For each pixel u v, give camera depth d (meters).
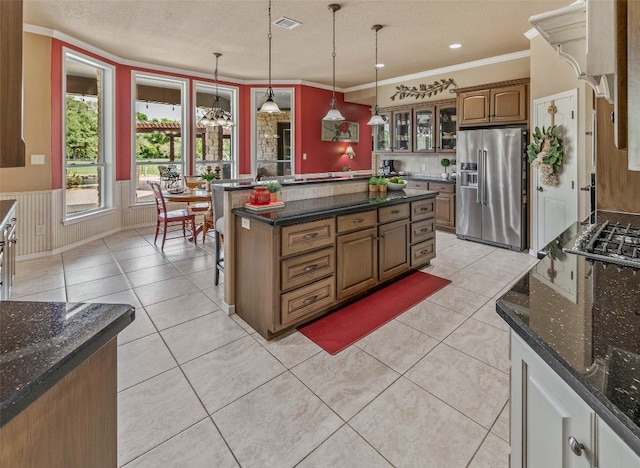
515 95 4.90
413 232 3.71
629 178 2.06
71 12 3.95
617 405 0.61
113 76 5.57
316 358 2.32
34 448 0.67
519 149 4.77
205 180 5.57
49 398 0.71
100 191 5.67
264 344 2.50
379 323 2.80
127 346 2.46
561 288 1.10
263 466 1.52
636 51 0.77
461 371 2.17
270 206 2.80
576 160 3.89
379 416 1.80
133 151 6.00
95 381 0.85
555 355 0.76
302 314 2.65
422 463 1.52
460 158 5.49
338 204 3.09
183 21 4.19
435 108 6.20
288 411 1.84
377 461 1.54
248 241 2.70
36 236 4.45
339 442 1.64
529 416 0.91
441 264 4.30
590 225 1.86
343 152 8.10
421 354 2.36
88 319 0.88
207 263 4.32
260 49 5.19
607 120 2.08
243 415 1.82
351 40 4.80
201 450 1.60
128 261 4.38
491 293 3.39
